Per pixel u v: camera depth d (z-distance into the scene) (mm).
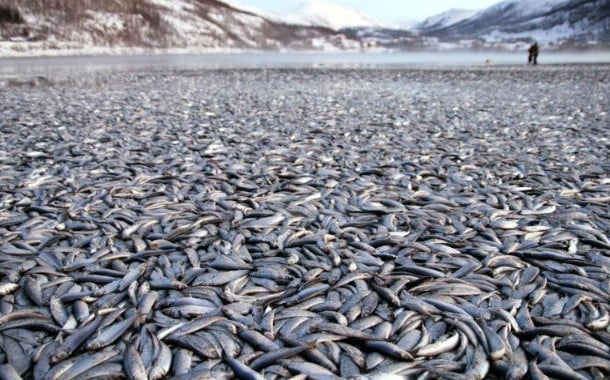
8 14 95875
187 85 23781
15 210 5828
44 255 4559
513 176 7281
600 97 17828
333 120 12812
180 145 9578
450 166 7910
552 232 5098
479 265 4379
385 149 9180
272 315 3557
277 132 11031
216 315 3551
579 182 6914
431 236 5023
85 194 6449
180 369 3012
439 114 13953
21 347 3244
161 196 6352
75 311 3615
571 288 3977
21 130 11070
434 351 3146
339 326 3371
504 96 18703
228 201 6109
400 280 4055
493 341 3217
